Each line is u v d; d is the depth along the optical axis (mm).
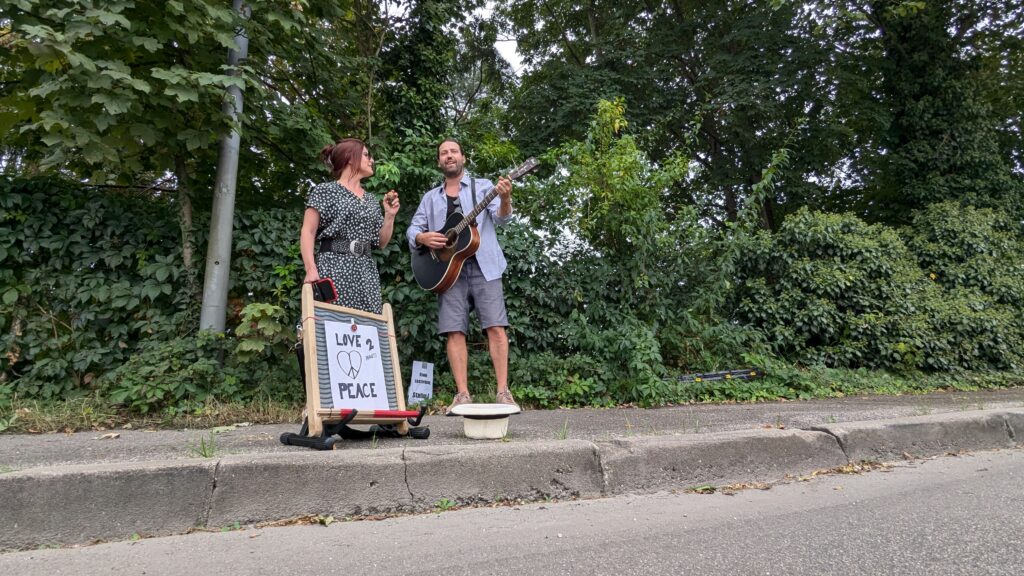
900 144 13359
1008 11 12742
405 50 8281
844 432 3576
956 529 2287
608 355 5727
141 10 4500
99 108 4270
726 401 5758
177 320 4891
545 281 6016
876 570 1878
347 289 3535
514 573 1858
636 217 6152
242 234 5160
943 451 3916
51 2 4145
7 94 5184
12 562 1973
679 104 12977
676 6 14367
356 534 2252
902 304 7949
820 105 12898
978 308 8617
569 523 2383
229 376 4598
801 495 2830
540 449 2828
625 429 3742
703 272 6793
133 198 5516
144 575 1852
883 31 13133
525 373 5348
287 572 1873
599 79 12234
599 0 14773
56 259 4859
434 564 1937
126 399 4324
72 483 2230
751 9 13414
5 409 4234
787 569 1886
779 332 7566
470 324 5684
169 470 2338
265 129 5617
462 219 4180
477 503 2660
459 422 4086
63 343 4754
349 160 3668
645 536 2215
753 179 13141
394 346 3674
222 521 2350
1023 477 3174
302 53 6340
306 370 3066
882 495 2807
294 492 2451
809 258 8141
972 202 11789
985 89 14258
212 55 5121
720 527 2322
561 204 6312
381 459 2592
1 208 4785
